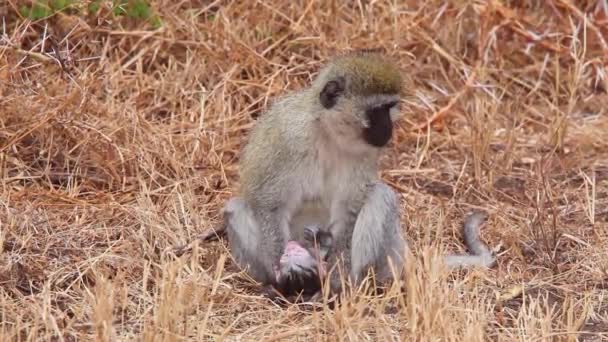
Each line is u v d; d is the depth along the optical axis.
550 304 10.55
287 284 10.44
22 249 10.91
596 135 14.77
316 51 15.15
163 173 12.92
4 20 14.12
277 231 10.80
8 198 11.84
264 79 14.54
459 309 9.59
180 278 9.75
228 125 13.88
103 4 14.45
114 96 13.68
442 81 15.69
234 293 10.29
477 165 13.60
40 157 12.81
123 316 9.55
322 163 10.79
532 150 14.52
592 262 11.45
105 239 11.37
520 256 11.55
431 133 14.54
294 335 9.44
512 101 15.34
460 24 16.03
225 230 11.17
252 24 15.16
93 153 12.90
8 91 13.17
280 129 10.75
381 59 10.93
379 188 10.86
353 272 10.69
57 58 13.42
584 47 15.45
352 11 15.87
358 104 10.52
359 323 9.39
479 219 12.04
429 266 9.91
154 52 14.62
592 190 12.88
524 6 16.77
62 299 10.08
